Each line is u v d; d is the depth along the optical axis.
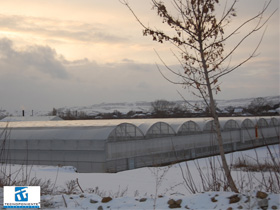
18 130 27.25
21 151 25.67
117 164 23.52
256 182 11.11
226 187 7.79
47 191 8.96
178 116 63.22
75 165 23.59
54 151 24.41
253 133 38.81
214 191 7.16
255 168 14.05
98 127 24.22
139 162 25.25
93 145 22.97
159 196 7.24
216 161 22.80
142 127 27.16
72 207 6.69
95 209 6.56
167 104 82.25
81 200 7.09
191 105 7.83
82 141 23.39
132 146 24.83
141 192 11.05
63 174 15.51
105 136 22.78
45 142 24.78
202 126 33.03
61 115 90.00
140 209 6.43
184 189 11.66
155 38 7.59
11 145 26.09
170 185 12.66
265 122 40.97
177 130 29.72
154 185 12.66
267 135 41.03
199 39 7.51
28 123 38.44
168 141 28.42
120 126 24.08
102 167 22.58
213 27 7.46
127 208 6.52
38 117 62.38
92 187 11.94
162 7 7.45
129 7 7.48
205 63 7.55
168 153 28.27
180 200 6.62
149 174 16.06
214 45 7.52
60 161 24.12
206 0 7.30
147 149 26.17
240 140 37.00
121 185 12.64
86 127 24.80
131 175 15.90
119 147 23.78
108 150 22.88
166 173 16.19
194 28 7.54
